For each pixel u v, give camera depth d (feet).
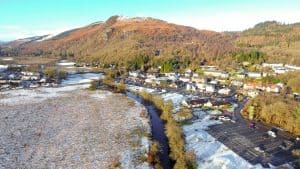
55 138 391.04
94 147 360.28
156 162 315.99
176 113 500.74
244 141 377.91
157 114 506.89
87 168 306.76
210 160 324.60
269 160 324.39
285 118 437.58
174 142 351.67
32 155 337.72
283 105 458.09
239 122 458.09
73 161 322.96
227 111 522.88
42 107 546.67
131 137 390.83
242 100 609.42
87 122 457.68
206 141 376.48
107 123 451.94
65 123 453.17
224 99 614.75
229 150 349.82
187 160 307.17
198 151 347.15
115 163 313.53
